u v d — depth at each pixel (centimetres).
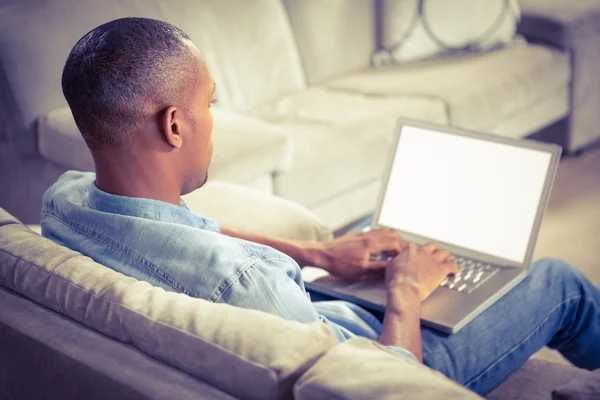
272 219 179
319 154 236
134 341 84
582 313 140
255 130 227
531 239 142
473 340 125
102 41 95
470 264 144
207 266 94
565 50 320
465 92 279
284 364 72
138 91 94
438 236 153
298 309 95
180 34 99
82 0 242
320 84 305
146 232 98
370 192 254
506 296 134
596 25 324
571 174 312
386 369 72
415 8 318
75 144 221
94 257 101
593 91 329
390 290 124
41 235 114
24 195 249
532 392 137
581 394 83
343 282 140
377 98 280
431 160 157
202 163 103
